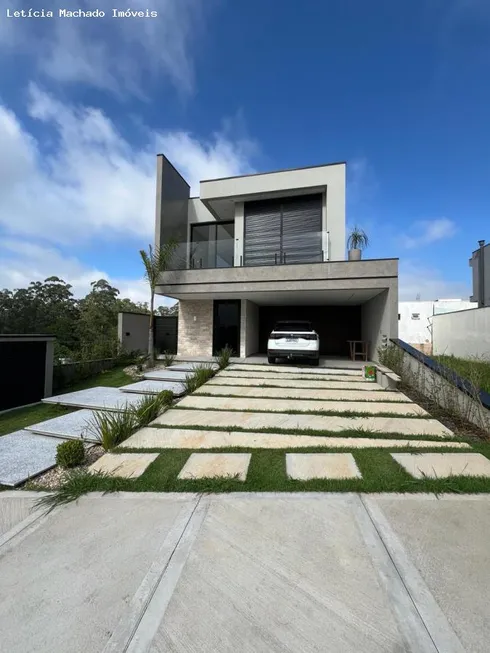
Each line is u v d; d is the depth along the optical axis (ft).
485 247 51.65
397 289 30.14
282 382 25.43
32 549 7.17
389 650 4.64
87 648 4.80
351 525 7.76
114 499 9.24
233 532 7.57
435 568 6.29
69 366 29.84
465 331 44.62
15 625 5.23
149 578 6.17
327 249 34.63
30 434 15.60
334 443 13.14
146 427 15.28
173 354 43.01
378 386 23.97
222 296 37.86
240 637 4.89
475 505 8.58
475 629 4.97
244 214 40.50
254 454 12.12
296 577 6.10
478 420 14.97
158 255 35.88
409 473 10.36
